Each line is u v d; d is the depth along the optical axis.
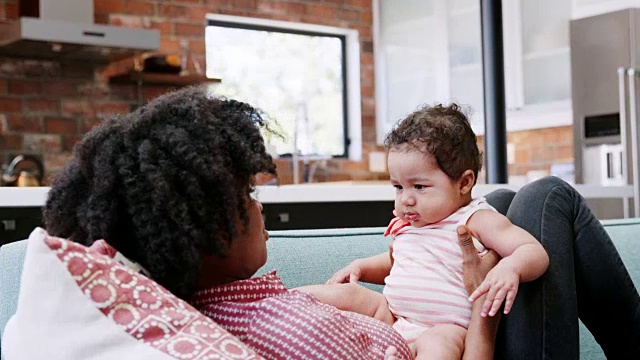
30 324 0.83
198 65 5.89
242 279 1.08
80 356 0.82
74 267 0.85
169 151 0.95
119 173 0.94
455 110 1.52
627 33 5.01
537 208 1.46
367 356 1.03
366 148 6.80
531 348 1.39
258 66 6.39
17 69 5.23
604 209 4.24
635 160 4.70
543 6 5.66
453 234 1.46
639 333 1.54
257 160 1.01
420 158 1.45
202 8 5.97
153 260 0.94
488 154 3.14
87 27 4.80
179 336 0.84
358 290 1.48
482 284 1.30
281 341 0.95
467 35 5.88
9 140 5.20
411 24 6.42
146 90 5.64
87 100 5.45
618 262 1.50
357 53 6.76
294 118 6.41
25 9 5.00
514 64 5.83
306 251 1.69
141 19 5.71
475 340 1.36
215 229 0.97
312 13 6.54
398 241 1.55
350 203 3.13
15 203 2.52
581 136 5.30
